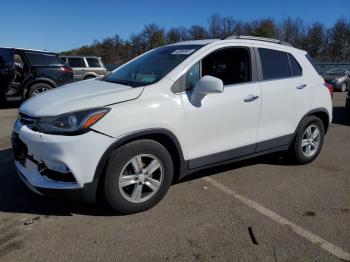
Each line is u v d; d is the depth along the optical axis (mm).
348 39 60531
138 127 3566
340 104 14023
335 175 5086
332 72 22109
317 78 5367
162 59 4387
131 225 3561
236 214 3836
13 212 3801
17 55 10531
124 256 3070
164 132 3746
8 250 3127
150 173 3764
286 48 5094
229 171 5133
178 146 3908
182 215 3785
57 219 3660
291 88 4926
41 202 4027
